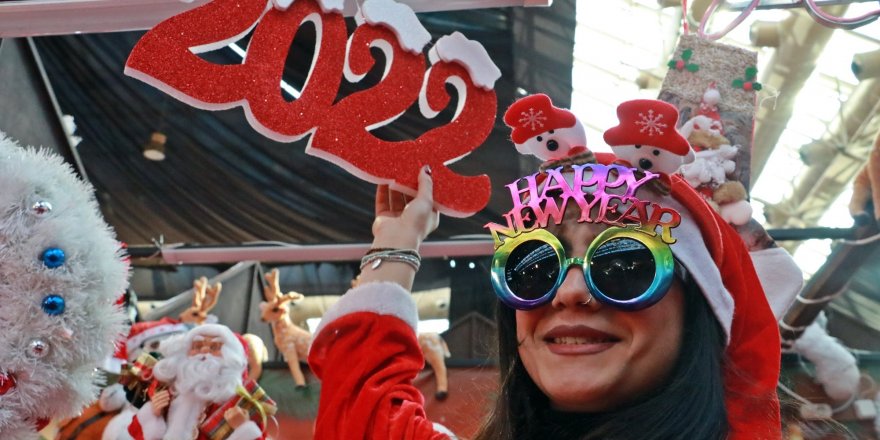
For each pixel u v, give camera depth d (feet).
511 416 4.43
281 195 14.28
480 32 11.53
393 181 5.33
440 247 13.03
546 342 4.12
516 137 4.66
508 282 4.16
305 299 17.78
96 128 13.58
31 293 5.31
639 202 4.12
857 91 12.75
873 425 11.35
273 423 12.69
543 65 11.76
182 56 5.05
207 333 8.89
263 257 14.10
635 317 3.99
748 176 6.75
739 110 6.95
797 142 14.42
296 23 5.33
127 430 9.14
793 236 12.60
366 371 4.76
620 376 3.97
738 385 4.43
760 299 4.70
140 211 14.76
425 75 5.55
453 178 5.43
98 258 5.62
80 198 5.79
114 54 12.72
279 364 13.10
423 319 16.76
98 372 5.99
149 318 14.85
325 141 5.24
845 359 11.71
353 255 13.94
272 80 5.19
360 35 5.44
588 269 3.98
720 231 4.62
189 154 13.92
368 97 5.38
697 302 4.24
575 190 4.23
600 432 3.93
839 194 15.42
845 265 12.35
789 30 11.94
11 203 5.36
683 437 3.88
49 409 5.51
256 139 13.73
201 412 8.59
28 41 11.60
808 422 6.07
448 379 12.05
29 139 11.91
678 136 4.34
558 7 11.18
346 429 4.57
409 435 4.44
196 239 15.03
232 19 5.16
